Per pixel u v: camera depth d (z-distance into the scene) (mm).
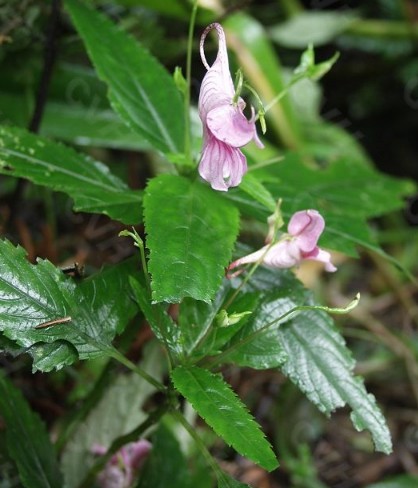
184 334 265
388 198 372
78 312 254
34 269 250
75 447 353
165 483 343
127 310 265
